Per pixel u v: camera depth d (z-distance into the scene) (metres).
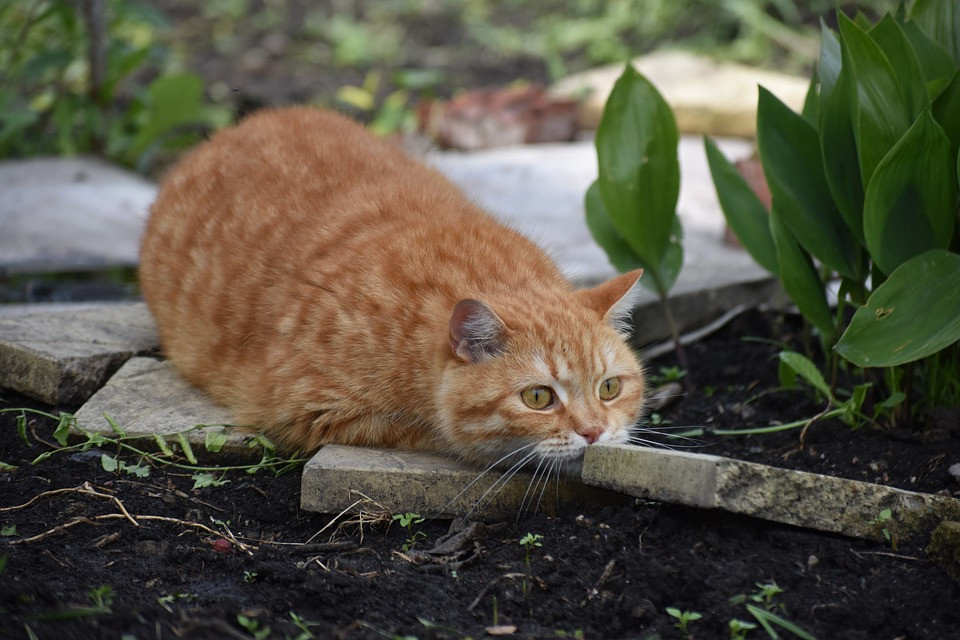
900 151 4.12
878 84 4.33
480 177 9.12
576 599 3.70
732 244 7.57
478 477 4.25
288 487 4.48
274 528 4.25
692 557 3.84
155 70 12.43
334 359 4.47
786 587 3.70
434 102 11.41
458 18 14.82
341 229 4.89
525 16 14.76
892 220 4.33
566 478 4.32
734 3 12.59
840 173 4.61
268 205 5.19
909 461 4.48
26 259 7.43
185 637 3.32
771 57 12.31
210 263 5.18
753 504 3.88
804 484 3.90
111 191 8.67
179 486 4.46
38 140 9.98
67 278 7.31
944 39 4.92
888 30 4.43
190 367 5.16
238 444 4.65
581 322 4.36
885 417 4.88
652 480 3.97
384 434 4.55
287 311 4.70
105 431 4.68
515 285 4.61
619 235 5.58
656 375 5.73
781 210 4.76
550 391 4.24
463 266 4.61
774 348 5.95
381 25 14.61
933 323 4.07
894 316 4.14
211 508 4.32
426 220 4.88
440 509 4.24
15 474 4.45
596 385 4.33
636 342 5.94
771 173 4.77
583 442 4.20
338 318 4.51
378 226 4.86
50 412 5.00
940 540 3.77
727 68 11.16
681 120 10.27
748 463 3.88
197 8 14.90
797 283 4.82
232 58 13.30
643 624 3.57
